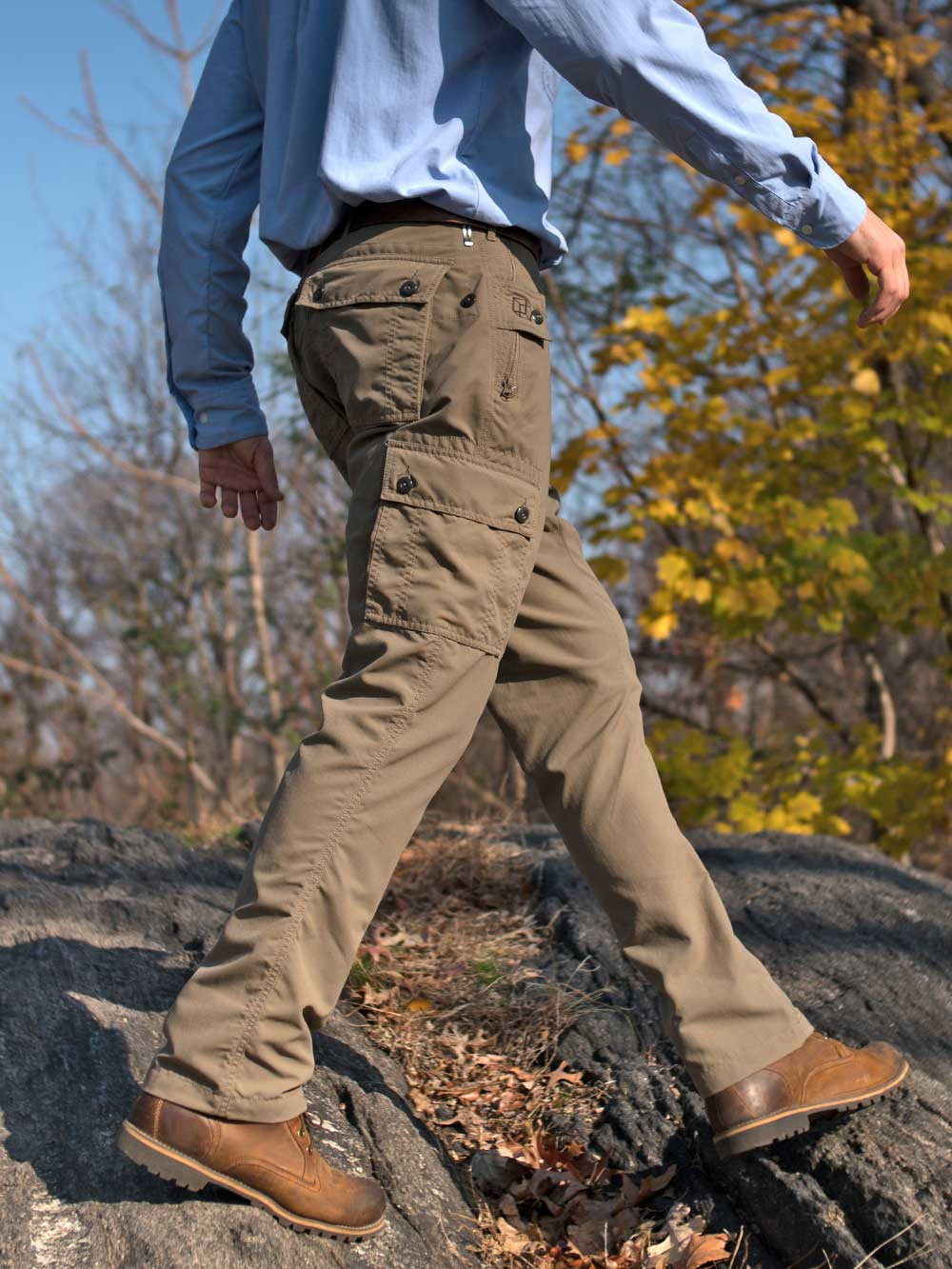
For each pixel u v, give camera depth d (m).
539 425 1.60
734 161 1.54
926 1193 1.69
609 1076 2.13
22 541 12.31
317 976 1.54
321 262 1.64
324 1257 1.58
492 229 1.58
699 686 7.66
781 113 5.09
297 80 1.70
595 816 1.75
